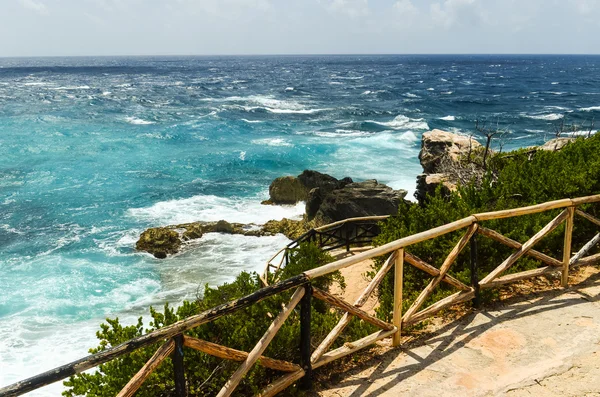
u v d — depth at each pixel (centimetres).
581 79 12706
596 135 1119
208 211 2300
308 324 411
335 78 12962
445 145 1902
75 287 1495
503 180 957
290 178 2392
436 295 604
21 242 1898
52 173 2902
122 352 304
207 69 18125
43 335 1208
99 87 8944
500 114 5700
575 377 423
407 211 896
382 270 464
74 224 2111
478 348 477
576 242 738
